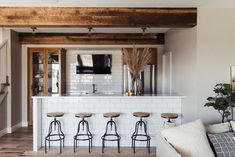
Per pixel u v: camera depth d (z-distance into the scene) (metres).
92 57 7.44
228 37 4.27
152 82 6.91
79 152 4.59
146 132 4.95
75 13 4.20
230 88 3.96
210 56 4.27
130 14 4.23
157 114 5.00
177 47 5.51
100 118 4.98
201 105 4.27
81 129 4.95
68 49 7.35
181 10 4.25
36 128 4.69
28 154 4.46
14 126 6.32
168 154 2.40
